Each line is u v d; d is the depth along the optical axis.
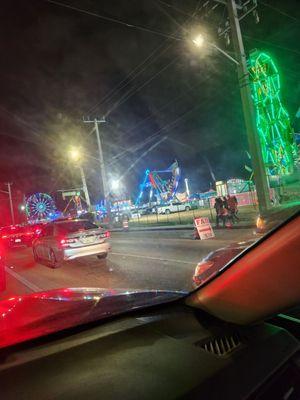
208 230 16.44
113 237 25.30
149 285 7.86
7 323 2.10
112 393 1.48
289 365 1.89
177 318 2.20
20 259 16.27
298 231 1.76
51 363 1.67
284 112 29.20
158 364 1.68
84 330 2.01
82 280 9.34
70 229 12.68
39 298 2.70
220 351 1.87
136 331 2.01
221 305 2.13
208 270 3.69
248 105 17.89
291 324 2.71
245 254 2.01
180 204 49.22
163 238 19.34
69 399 1.44
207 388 1.55
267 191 17.67
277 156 29.08
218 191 39.62
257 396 1.63
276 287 1.88
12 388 1.50
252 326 2.13
